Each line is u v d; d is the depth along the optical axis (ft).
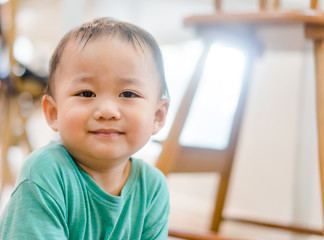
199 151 3.77
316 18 2.74
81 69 1.79
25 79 4.81
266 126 5.31
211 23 3.06
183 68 7.22
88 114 1.76
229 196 5.65
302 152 4.79
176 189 6.79
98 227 1.90
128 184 2.05
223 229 5.13
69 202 1.81
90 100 1.79
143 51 1.91
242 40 3.26
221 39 3.18
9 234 1.67
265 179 5.27
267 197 5.23
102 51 1.80
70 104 1.80
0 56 4.82
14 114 4.84
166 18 6.51
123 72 1.81
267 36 3.28
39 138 9.64
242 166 5.56
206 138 6.87
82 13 5.03
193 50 6.82
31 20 7.45
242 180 5.54
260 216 5.26
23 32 7.93
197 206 6.24
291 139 5.02
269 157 5.25
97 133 1.77
